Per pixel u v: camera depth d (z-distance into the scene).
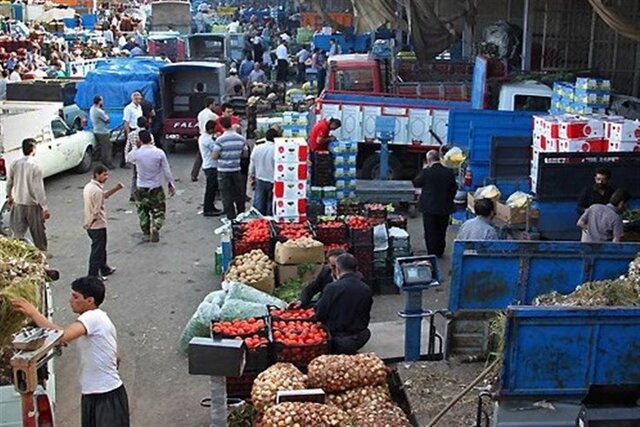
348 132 16.11
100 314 6.55
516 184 12.65
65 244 13.41
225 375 5.62
